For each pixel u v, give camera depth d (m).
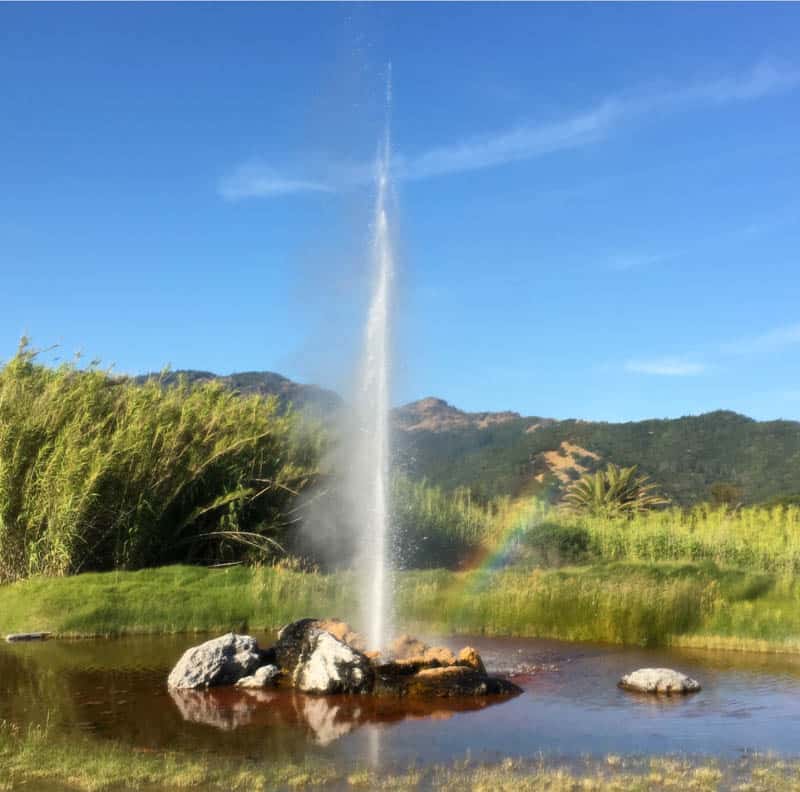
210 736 8.26
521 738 8.30
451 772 7.15
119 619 14.88
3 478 17.11
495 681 10.42
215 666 10.52
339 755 7.66
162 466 20.00
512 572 19.05
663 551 24.69
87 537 18.27
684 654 13.22
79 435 17.89
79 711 9.23
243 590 16.48
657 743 8.16
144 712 9.20
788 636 13.83
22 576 17.39
